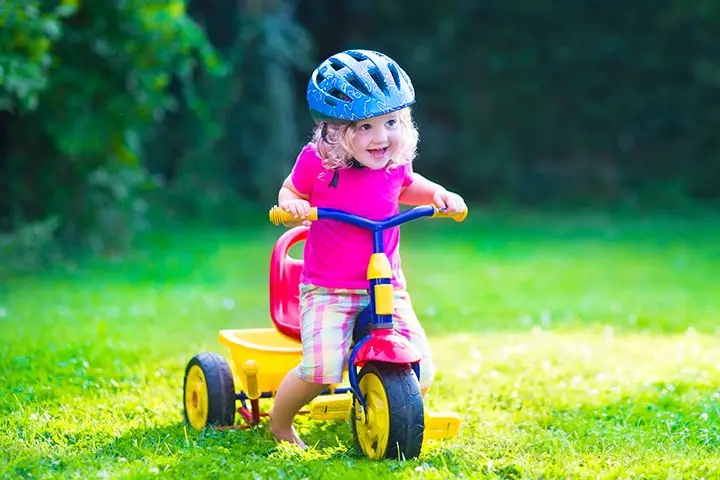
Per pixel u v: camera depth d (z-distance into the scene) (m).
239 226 25.02
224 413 7.05
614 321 12.27
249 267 17.48
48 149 17.61
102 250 18.38
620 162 31.02
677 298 14.19
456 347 10.53
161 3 16.30
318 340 6.38
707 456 6.37
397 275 6.63
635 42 30.02
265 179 26.84
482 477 5.83
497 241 22.64
